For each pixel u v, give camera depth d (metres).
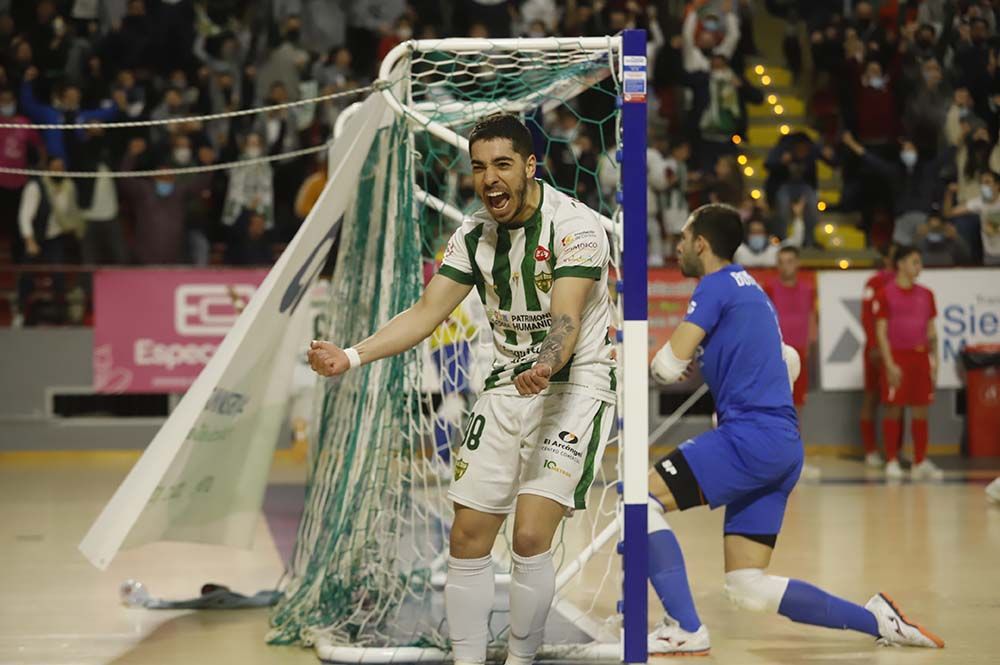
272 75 23.11
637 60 7.21
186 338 20.84
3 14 23.36
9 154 21.78
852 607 8.30
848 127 24.95
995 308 21.56
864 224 24.34
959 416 22.06
